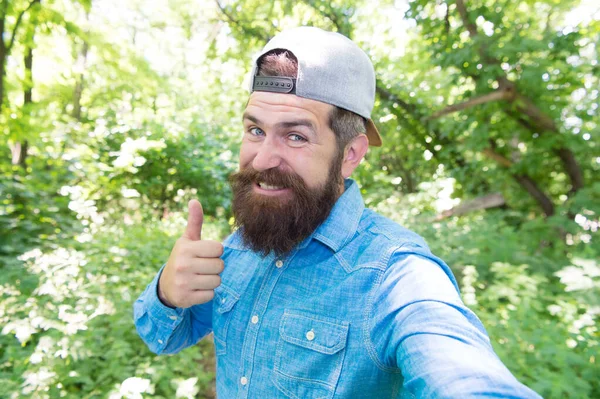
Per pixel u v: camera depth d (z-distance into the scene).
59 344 2.58
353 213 0.98
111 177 6.99
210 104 11.24
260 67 0.97
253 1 8.10
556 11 5.93
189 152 8.39
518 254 3.80
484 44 5.21
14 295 3.17
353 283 0.87
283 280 0.96
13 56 7.66
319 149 0.93
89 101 11.49
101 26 8.48
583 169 6.20
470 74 5.55
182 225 6.42
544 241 4.86
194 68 12.21
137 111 9.00
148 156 7.77
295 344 0.87
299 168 0.92
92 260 3.92
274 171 0.92
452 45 5.64
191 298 0.96
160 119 8.78
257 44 8.45
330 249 0.94
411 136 7.54
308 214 0.92
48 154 6.08
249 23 8.19
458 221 5.86
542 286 3.32
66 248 4.38
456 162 7.28
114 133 7.98
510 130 5.93
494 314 2.77
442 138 6.91
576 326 2.50
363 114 0.99
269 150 0.92
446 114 6.05
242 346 0.99
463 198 7.49
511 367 2.20
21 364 2.57
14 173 5.71
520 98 5.22
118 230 5.25
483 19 5.29
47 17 6.22
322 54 0.93
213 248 0.98
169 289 0.98
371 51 7.48
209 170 8.17
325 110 0.92
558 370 2.23
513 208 6.88
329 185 0.95
